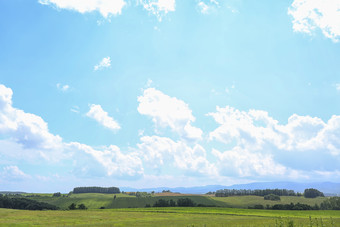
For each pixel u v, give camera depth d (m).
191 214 104.50
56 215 91.94
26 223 65.44
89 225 62.41
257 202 170.25
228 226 55.56
